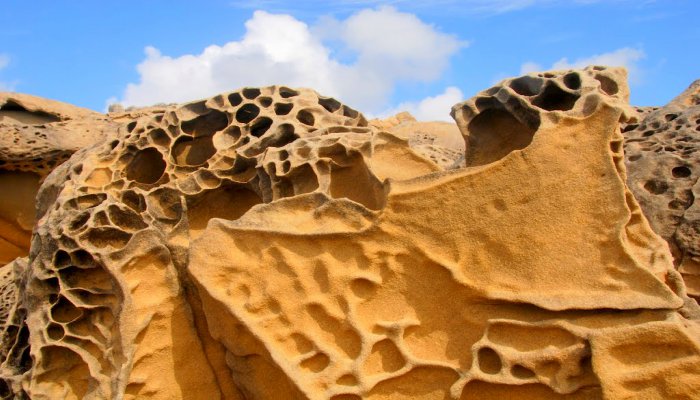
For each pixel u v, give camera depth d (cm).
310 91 480
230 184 414
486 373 288
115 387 330
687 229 416
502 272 302
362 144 356
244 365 332
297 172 361
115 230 368
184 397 349
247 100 462
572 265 294
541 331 287
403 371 300
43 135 798
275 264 327
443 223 311
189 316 357
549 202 303
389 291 316
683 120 492
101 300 360
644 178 457
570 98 344
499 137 371
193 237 400
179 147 466
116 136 470
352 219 324
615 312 280
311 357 310
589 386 270
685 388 257
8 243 812
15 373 375
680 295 300
